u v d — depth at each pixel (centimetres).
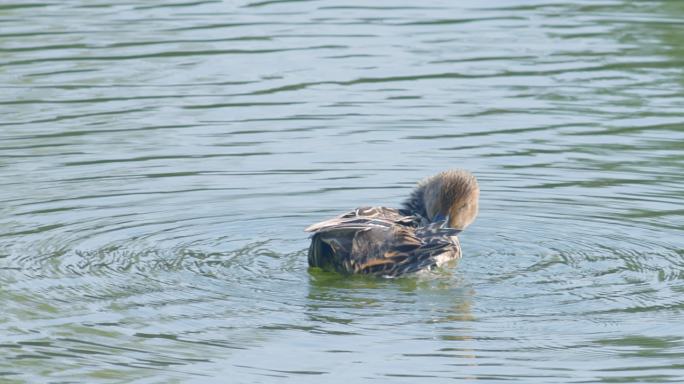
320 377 1062
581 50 2280
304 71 2156
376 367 1079
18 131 1839
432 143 1802
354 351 1112
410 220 1347
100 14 2541
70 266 1323
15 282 1274
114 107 1961
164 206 1537
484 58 2234
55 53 2248
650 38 2348
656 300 1220
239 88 2066
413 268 1271
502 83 2089
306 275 1302
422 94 2030
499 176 1659
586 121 1889
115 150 1762
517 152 1758
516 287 1262
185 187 1609
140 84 2080
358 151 1767
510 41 2344
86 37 2359
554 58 2233
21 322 1174
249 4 2634
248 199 1573
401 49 2292
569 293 1241
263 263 1343
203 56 2239
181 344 1129
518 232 1455
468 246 1410
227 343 1131
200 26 2444
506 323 1169
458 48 2302
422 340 1131
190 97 2014
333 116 1920
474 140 1812
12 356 1105
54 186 1605
